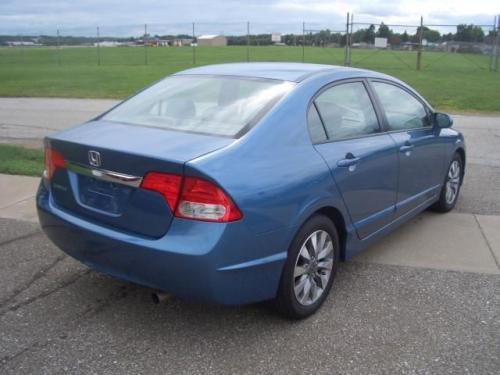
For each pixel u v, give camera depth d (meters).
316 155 3.62
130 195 3.20
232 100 3.77
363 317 3.70
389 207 4.56
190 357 3.21
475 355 3.28
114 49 48.00
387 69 26.48
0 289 4.02
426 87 19.62
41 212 3.76
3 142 9.78
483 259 4.73
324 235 3.73
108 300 3.87
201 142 3.27
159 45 46.03
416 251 4.89
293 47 37.91
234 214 3.02
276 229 3.25
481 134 11.29
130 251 3.16
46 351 3.24
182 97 4.00
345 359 3.21
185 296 3.14
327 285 3.83
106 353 3.24
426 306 3.87
